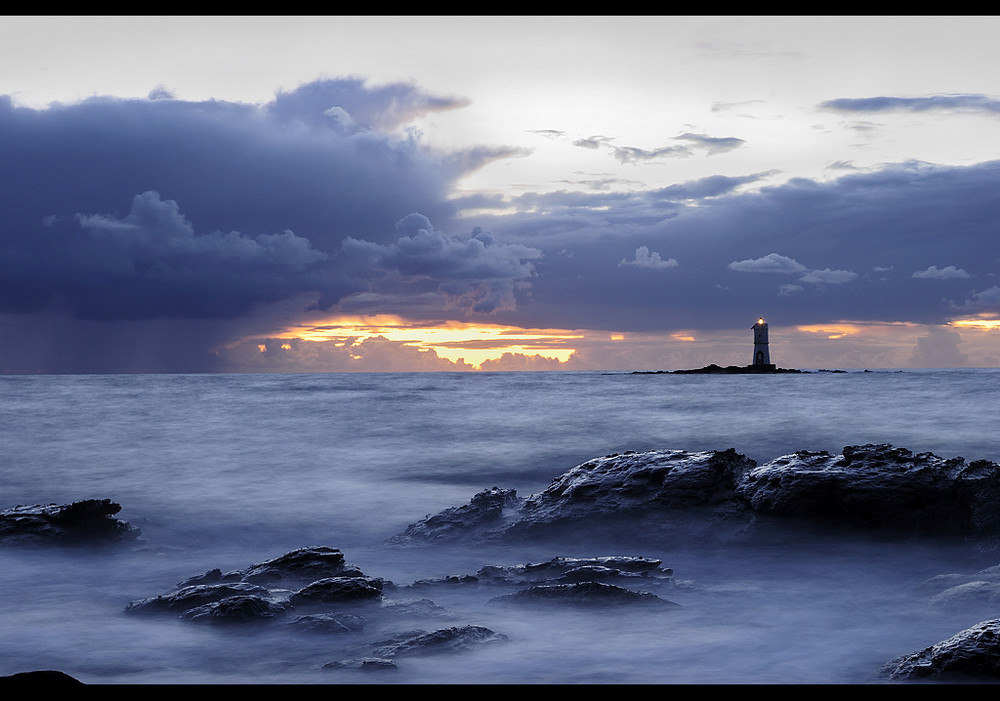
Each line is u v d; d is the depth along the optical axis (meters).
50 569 13.76
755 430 38.94
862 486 14.98
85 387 95.75
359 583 10.91
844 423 41.22
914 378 100.19
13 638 9.61
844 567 13.40
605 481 16.75
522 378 137.75
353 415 48.09
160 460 29.02
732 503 15.78
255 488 23.14
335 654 8.89
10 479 25.23
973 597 10.62
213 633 9.59
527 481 25.06
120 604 11.38
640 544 15.02
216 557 14.94
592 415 47.94
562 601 10.83
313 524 18.14
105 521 15.99
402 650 8.76
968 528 14.41
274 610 10.14
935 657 7.88
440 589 11.83
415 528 16.70
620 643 9.18
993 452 30.61
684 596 11.37
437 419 45.22
